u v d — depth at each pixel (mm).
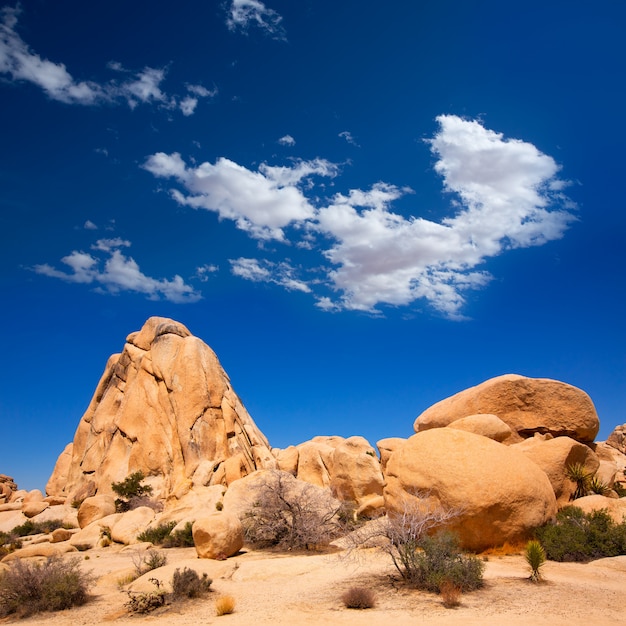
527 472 20172
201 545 22938
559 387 27922
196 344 52531
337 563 19688
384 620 12891
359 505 32000
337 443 49625
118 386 55031
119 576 20938
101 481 48938
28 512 48562
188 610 15625
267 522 26422
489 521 19031
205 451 47000
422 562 15773
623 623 11875
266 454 47250
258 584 18109
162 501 42312
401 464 21391
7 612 16656
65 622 15344
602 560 18094
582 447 24859
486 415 26344
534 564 15492
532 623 11969
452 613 13047
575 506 22047
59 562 18781
